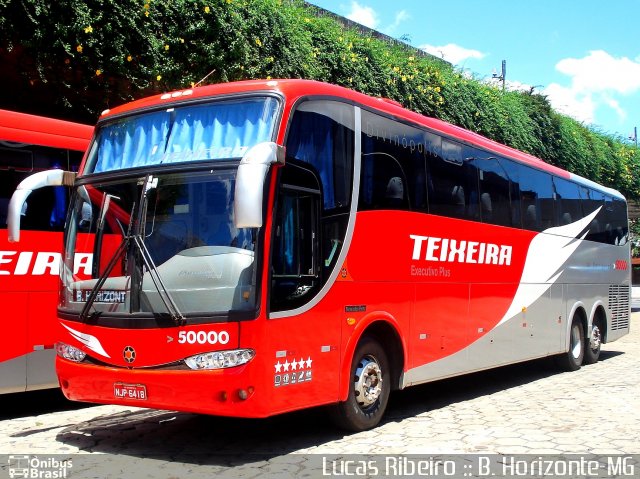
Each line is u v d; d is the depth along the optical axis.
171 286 6.16
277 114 6.49
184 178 6.42
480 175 10.30
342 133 7.32
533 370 13.31
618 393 10.30
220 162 6.33
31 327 8.18
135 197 6.60
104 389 6.44
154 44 11.62
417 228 8.54
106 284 6.50
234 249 6.08
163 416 8.44
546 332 12.16
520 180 11.58
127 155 7.02
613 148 27.61
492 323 10.37
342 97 7.43
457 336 9.40
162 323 6.11
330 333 6.88
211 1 12.34
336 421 7.36
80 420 8.27
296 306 6.42
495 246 10.54
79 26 10.60
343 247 7.13
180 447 6.82
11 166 8.15
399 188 8.24
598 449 6.72
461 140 9.90
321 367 6.73
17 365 8.03
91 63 11.12
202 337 5.97
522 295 11.35
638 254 47.09
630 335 20.64
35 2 10.27
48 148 8.53
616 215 16.03
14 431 7.61
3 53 10.79
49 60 10.68
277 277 6.23
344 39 15.66
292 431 7.53
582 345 13.76
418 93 17.52
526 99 22.83
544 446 6.83
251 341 5.94
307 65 14.27
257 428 7.70
